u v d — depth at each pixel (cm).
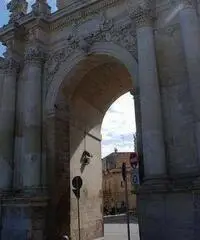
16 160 2244
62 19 2327
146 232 1597
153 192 1600
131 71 1956
